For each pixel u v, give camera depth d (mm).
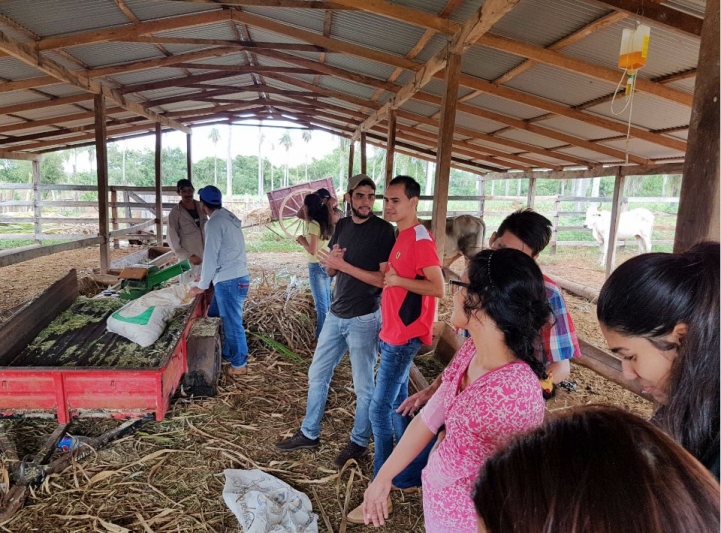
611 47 3559
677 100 3924
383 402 2293
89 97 6793
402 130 9609
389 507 2316
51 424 2912
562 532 426
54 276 7871
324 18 4773
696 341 648
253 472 2545
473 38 3564
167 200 23984
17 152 10234
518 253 1208
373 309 2572
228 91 8672
